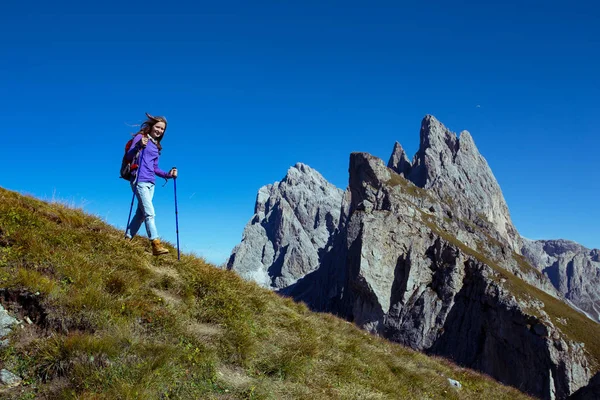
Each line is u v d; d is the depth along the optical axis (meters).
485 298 153.88
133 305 7.75
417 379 12.29
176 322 7.91
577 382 128.62
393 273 173.25
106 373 6.04
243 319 9.48
